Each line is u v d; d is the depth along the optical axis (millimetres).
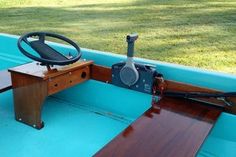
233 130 1885
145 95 2154
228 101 1882
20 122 2277
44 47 2141
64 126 2264
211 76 1953
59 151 1998
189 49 4590
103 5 8188
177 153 1428
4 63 3076
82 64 2277
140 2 8180
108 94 2375
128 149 1451
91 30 5930
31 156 1947
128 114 2318
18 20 7090
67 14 7430
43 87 2002
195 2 7582
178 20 6172
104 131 2207
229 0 7527
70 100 2633
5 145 2045
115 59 2352
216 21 5887
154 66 2141
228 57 4230
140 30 5699
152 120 1729
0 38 3082
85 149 2020
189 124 1689
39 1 9234
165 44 4867
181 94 1990
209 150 1996
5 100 2631
